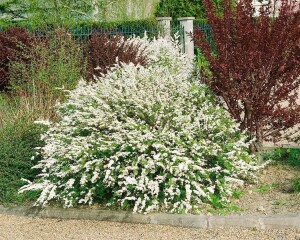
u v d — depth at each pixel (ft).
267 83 25.52
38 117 29.37
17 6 75.05
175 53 41.70
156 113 23.57
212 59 25.62
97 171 22.21
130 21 57.57
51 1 71.87
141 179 21.35
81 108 25.12
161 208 21.93
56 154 23.57
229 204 21.99
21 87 37.88
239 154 23.57
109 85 25.29
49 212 22.76
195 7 65.57
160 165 21.58
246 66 24.85
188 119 23.43
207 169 22.45
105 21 63.57
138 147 21.85
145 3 71.61
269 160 24.48
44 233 21.09
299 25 25.20
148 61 40.98
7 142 25.58
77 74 38.24
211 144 23.25
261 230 20.15
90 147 22.97
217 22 25.70
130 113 24.12
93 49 41.70
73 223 21.95
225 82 25.35
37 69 38.78
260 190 23.24
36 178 25.21
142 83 25.31
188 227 20.81
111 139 23.03
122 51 41.39
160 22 56.08
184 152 22.50
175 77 25.85
